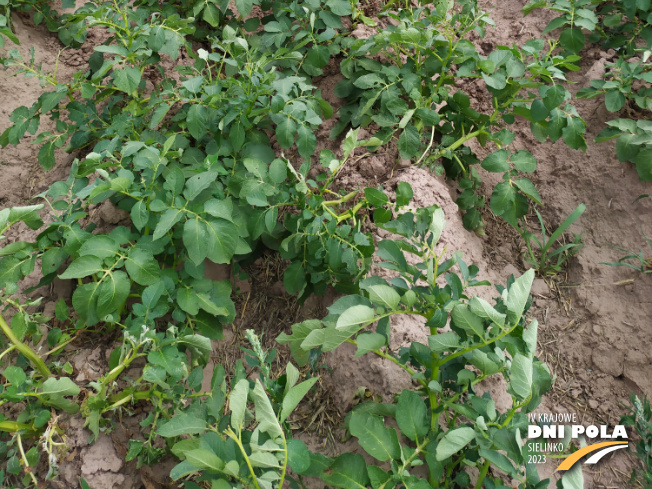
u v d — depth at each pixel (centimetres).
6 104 358
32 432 238
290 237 263
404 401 192
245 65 295
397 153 319
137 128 310
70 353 268
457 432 182
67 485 233
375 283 223
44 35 391
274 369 279
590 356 291
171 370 222
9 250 248
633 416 249
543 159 353
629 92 319
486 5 408
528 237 329
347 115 329
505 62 302
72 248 246
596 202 330
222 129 292
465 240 313
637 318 291
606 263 308
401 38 297
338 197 305
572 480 184
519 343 193
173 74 359
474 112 314
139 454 236
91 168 258
